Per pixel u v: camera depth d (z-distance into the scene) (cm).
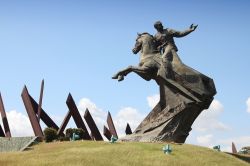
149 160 3075
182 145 3756
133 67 4253
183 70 4153
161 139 3997
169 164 3022
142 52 4338
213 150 3703
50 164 2759
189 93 4081
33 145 4106
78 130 4731
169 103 4141
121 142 3772
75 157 2991
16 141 4362
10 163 2795
